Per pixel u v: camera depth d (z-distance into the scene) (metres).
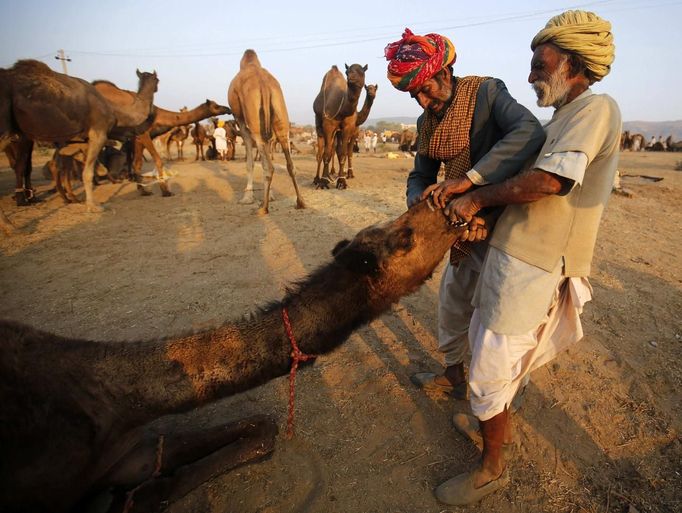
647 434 2.88
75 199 10.35
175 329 4.29
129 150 14.04
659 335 4.06
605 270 5.61
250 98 8.01
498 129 2.37
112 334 4.22
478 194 2.06
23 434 1.80
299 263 5.91
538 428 2.97
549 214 2.05
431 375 3.37
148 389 2.04
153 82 11.09
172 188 12.59
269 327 2.13
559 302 2.28
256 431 2.72
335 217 8.18
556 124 2.01
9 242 7.10
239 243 6.80
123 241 7.11
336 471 2.67
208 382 2.08
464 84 2.41
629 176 15.46
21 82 7.91
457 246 2.64
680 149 41.66
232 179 14.23
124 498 2.27
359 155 30.42
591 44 1.90
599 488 2.51
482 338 2.21
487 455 2.42
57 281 5.49
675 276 5.47
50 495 1.89
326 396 3.31
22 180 9.88
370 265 2.06
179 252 6.48
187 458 2.60
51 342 2.09
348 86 10.74
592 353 3.76
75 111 8.55
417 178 2.91
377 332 4.16
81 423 1.92
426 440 2.89
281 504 2.46
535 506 2.42
